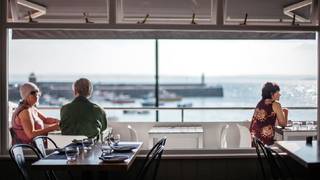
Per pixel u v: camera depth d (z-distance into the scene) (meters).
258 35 3.91
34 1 3.75
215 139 4.67
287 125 4.25
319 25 3.76
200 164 3.81
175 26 3.75
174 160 3.79
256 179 3.82
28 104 3.96
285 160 3.73
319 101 3.80
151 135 4.41
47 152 3.61
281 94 4.30
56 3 3.74
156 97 6.23
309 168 2.68
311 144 3.36
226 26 3.75
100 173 3.22
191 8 3.77
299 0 3.80
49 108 4.98
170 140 4.38
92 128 3.63
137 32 3.87
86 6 3.75
